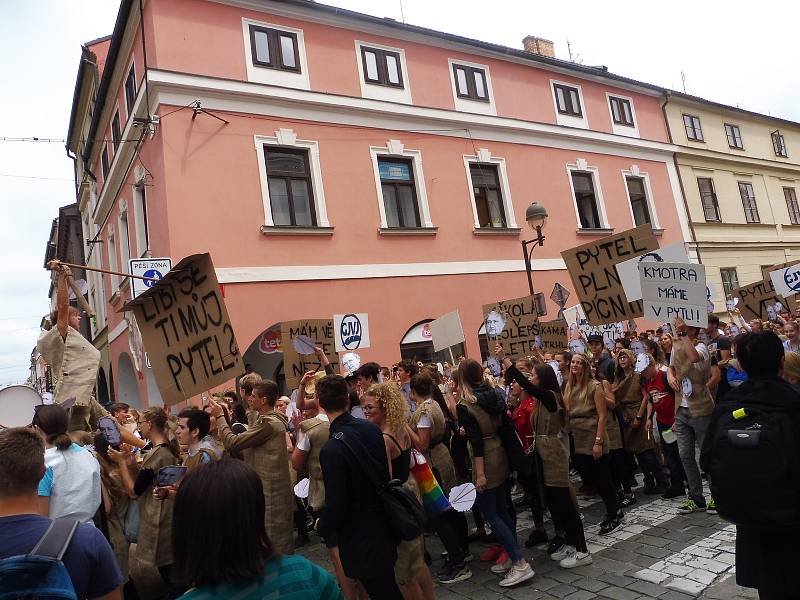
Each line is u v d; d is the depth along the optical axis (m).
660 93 21.03
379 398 4.00
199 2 12.06
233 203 11.73
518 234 15.99
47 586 1.82
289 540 4.34
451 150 15.25
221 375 4.62
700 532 5.16
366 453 3.25
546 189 16.97
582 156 18.22
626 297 7.35
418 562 3.80
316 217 12.75
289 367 7.75
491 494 4.70
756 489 2.72
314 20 13.45
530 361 6.92
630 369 6.82
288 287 12.12
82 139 21.33
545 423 4.98
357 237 13.18
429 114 14.78
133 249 14.02
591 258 7.69
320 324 8.16
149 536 4.20
